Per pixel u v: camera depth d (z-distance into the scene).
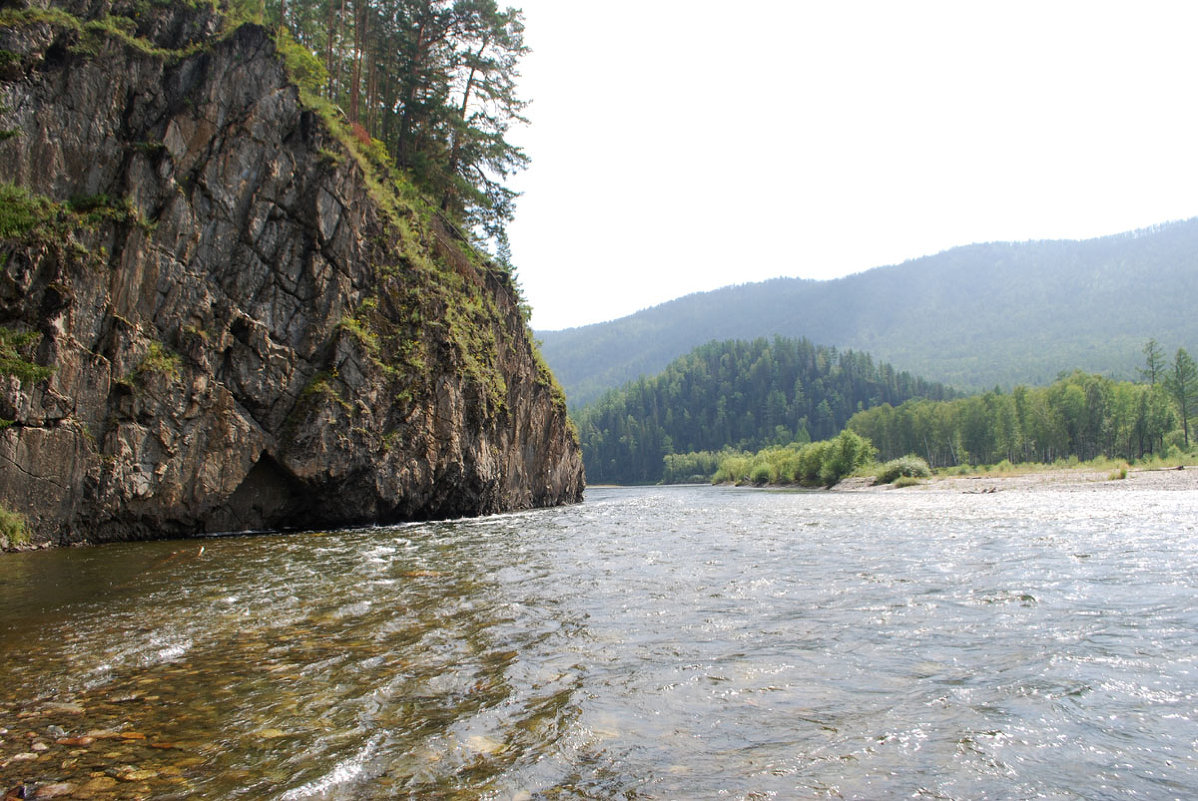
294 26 43.66
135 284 22.73
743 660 7.83
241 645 8.53
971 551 16.92
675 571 14.26
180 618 10.02
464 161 48.12
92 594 11.89
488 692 6.81
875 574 13.62
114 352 21.83
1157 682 6.92
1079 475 66.44
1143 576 12.86
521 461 43.34
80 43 22.92
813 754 5.33
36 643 8.61
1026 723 5.91
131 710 6.32
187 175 24.73
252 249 26.25
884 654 8.02
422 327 31.92
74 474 20.45
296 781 4.91
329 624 9.63
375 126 43.09
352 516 27.97
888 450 143.50
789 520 28.77
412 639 8.81
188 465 23.28
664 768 5.10
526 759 5.27
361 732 5.82
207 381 24.16
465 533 23.98
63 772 5.02
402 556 17.14
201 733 5.79
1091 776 4.93
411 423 30.22
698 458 189.88
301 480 26.02
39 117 21.81
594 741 5.60
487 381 37.16
